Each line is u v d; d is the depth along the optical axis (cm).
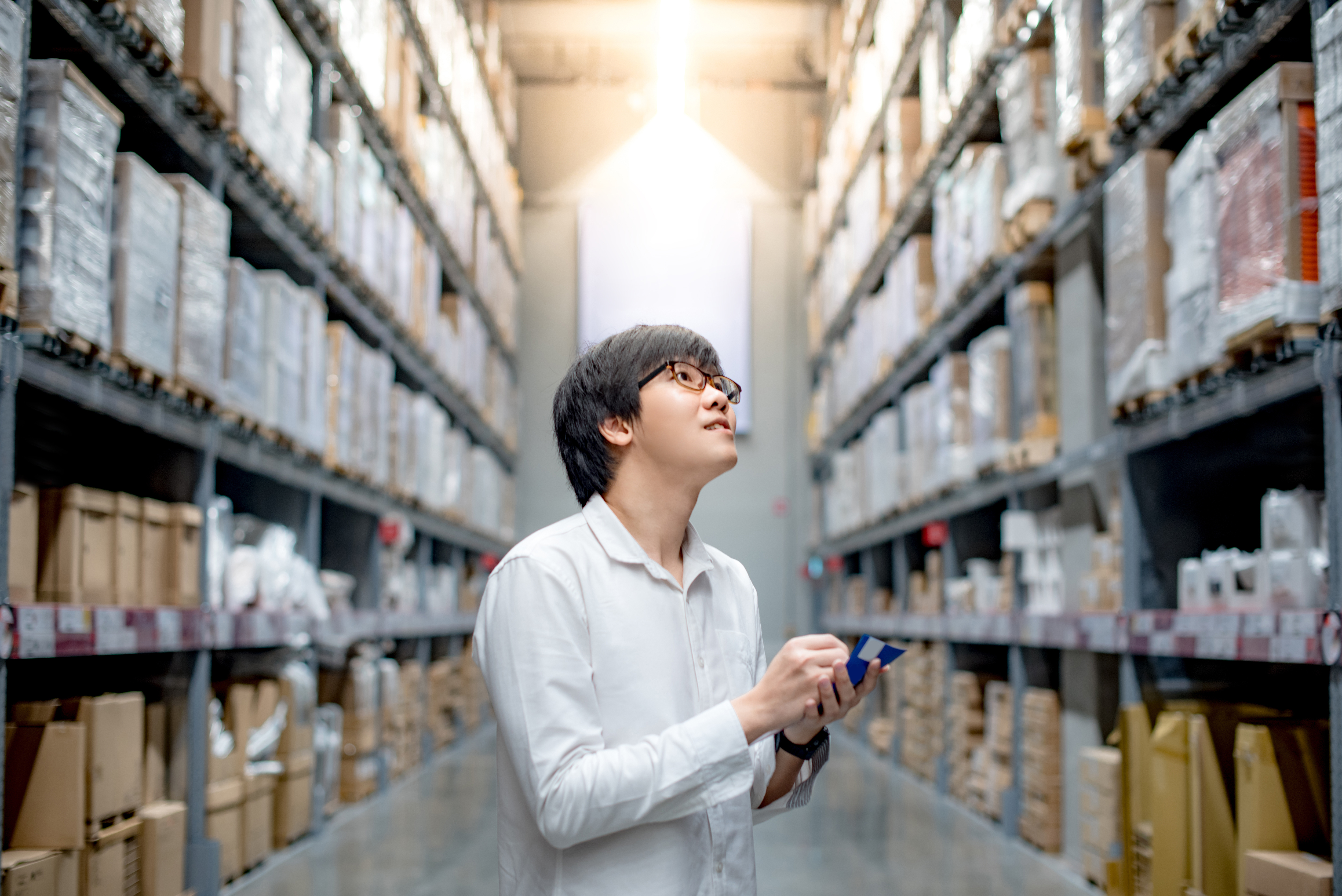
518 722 127
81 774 268
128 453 366
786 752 148
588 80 1188
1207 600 321
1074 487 440
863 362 795
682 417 141
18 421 352
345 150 491
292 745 445
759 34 1106
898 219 673
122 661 356
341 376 498
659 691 133
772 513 1160
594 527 139
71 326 259
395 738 641
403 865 416
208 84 335
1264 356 273
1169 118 333
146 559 328
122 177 290
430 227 687
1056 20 420
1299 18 288
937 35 585
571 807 121
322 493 511
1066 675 439
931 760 655
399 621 645
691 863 132
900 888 388
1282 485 379
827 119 995
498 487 974
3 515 234
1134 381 345
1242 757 278
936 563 678
